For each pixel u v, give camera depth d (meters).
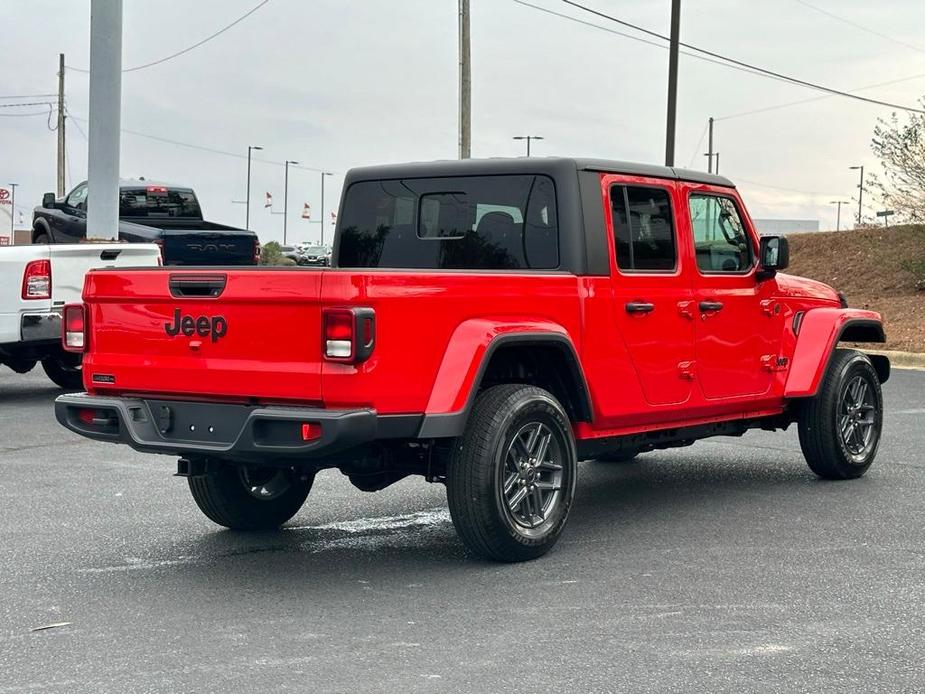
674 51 29.11
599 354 6.49
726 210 7.64
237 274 5.47
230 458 5.67
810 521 7.05
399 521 7.14
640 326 6.77
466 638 4.75
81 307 6.16
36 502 7.73
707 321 7.28
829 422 8.19
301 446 5.28
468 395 5.59
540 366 6.45
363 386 5.26
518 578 5.72
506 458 5.84
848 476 8.46
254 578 5.76
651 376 6.85
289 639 4.75
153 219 20.62
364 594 5.45
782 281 8.13
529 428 5.98
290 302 5.32
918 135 23.41
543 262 6.65
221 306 5.56
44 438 10.62
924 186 23.56
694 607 5.20
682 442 7.61
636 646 4.64
